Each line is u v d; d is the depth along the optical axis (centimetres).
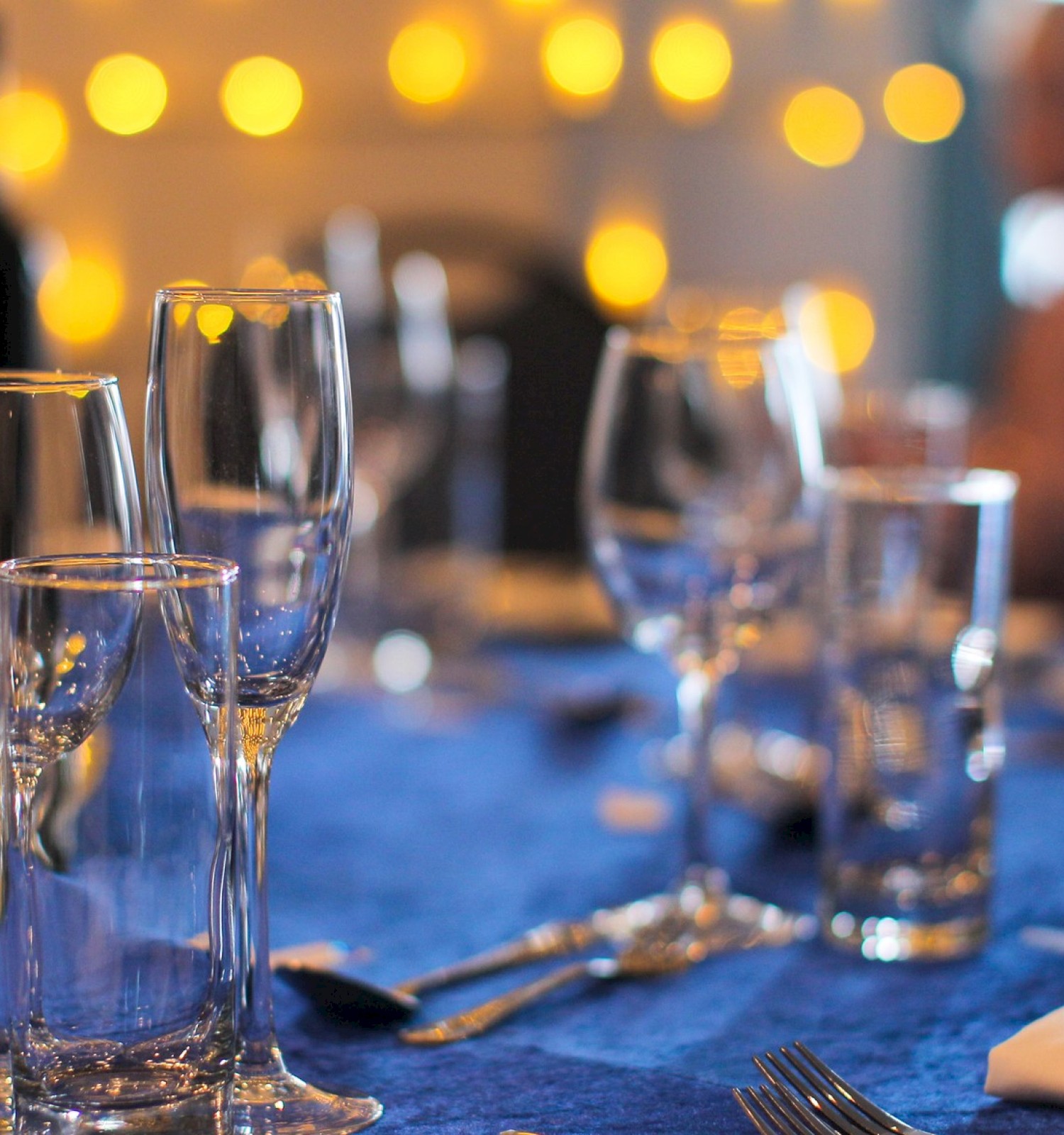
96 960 52
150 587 52
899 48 333
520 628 166
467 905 92
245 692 60
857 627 83
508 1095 64
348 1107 61
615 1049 70
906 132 333
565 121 335
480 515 170
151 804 52
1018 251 292
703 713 92
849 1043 70
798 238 340
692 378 90
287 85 321
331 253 185
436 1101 63
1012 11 307
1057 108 237
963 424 127
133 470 65
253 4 328
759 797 114
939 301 342
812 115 333
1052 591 204
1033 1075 62
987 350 271
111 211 332
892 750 82
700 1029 72
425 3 329
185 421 59
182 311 59
